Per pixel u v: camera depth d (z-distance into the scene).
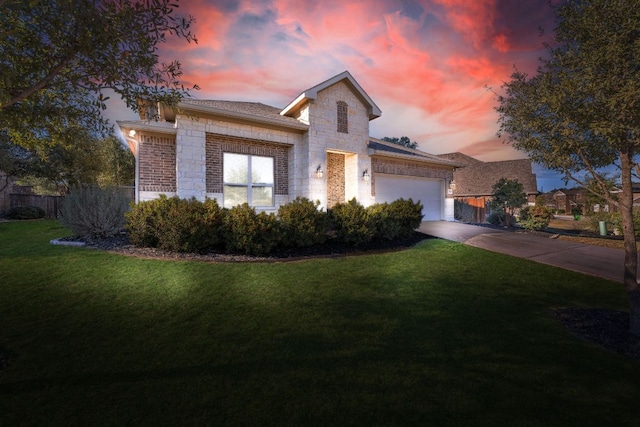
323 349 3.75
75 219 9.15
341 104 13.24
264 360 3.47
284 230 8.55
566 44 4.68
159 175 10.21
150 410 2.63
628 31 3.83
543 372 3.33
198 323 4.39
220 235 8.25
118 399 2.76
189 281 5.97
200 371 3.23
